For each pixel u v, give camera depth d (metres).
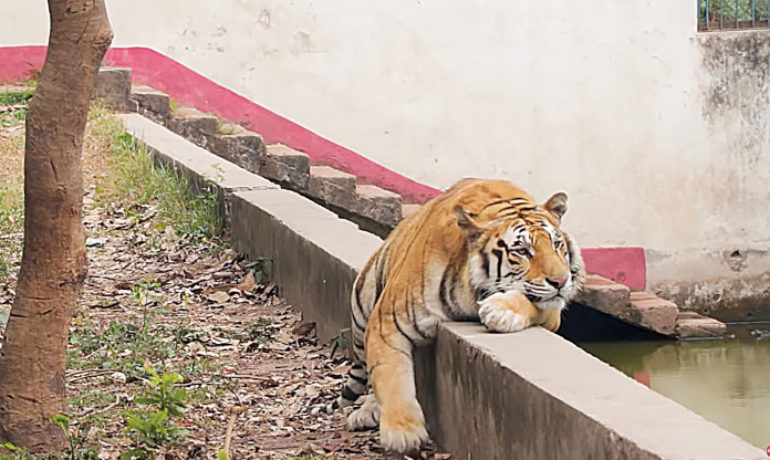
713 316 15.05
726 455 3.80
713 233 15.02
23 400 5.51
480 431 5.22
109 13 14.23
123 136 12.52
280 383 7.04
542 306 5.45
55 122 5.28
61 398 5.62
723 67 14.88
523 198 5.63
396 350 5.55
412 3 14.49
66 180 5.38
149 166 11.89
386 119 14.59
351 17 14.48
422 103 14.60
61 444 5.58
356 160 14.56
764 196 15.05
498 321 5.32
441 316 5.59
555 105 14.71
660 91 14.80
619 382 4.65
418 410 5.46
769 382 10.89
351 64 14.52
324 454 5.72
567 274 5.38
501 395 4.96
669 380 11.07
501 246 5.41
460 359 5.37
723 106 14.91
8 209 11.14
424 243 5.62
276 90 14.50
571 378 4.71
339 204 13.58
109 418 6.16
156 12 14.33
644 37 14.74
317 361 7.55
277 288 9.10
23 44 14.34
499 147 14.69
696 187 14.95
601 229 14.86
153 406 6.38
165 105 13.98
